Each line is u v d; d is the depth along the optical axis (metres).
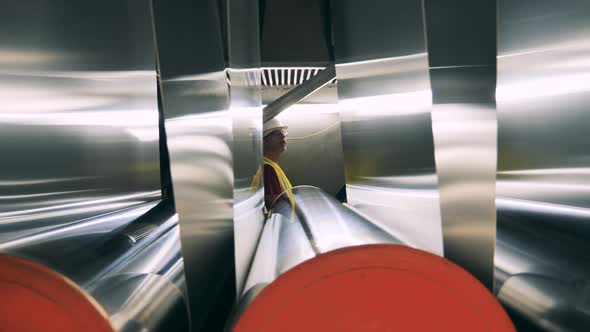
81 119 1.00
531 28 1.07
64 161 1.01
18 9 0.92
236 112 1.49
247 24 1.81
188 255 1.08
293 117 5.30
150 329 0.83
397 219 1.23
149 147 1.07
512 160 1.17
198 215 1.11
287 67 3.48
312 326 0.64
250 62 1.87
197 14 1.21
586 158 1.04
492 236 1.07
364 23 1.33
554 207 1.11
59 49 0.96
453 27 1.08
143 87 1.02
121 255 0.93
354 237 1.09
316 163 5.38
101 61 0.98
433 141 1.08
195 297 1.08
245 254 1.36
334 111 5.31
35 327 0.61
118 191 1.10
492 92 1.10
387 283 0.63
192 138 1.12
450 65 1.09
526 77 1.10
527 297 1.02
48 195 1.02
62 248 0.89
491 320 0.64
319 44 3.44
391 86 1.23
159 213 1.34
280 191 3.76
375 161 1.35
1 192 0.99
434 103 1.09
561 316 0.96
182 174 1.07
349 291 0.64
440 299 0.64
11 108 0.96
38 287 0.60
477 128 1.09
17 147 0.99
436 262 0.64
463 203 1.07
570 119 1.05
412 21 1.12
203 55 1.23
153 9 0.99
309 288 0.63
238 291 1.23
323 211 1.49
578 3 0.99
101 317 0.62
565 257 1.03
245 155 1.58
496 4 1.07
